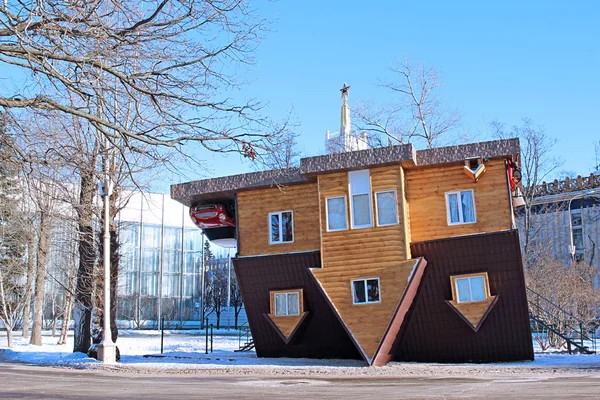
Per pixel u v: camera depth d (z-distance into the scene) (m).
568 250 50.56
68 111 9.71
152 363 23.28
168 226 69.75
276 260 24.39
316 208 24.53
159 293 67.88
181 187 26.22
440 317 22.66
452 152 22.50
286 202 24.98
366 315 21.91
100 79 10.20
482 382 14.62
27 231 37.28
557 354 25.48
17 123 10.33
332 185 23.25
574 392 11.30
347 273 22.45
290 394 12.02
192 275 71.00
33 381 15.92
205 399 10.94
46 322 64.69
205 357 26.17
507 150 21.92
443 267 22.36
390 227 22.30
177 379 17.00
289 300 24.52
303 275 24.30
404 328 22.64
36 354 28.17
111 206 25.30
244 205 25.55
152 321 67.00
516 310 21.88
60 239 46.91
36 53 9.12
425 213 22.92
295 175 24.53
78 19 9.75
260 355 25.78
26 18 9.36
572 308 32.59
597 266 49.41
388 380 16.06
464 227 22.34
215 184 25.64
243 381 16.12
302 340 24.92
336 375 18.34
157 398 11.16
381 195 22.73
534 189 44.72
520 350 22.22
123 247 65.31
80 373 19.53
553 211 51.78
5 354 29.23
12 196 34.62
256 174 25.05
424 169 23.22
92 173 12.62
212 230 27.56
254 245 25.09
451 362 22.91
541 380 14.78
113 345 23.30
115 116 10.94
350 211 22.81
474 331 21.92
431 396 11.15
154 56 10.66
